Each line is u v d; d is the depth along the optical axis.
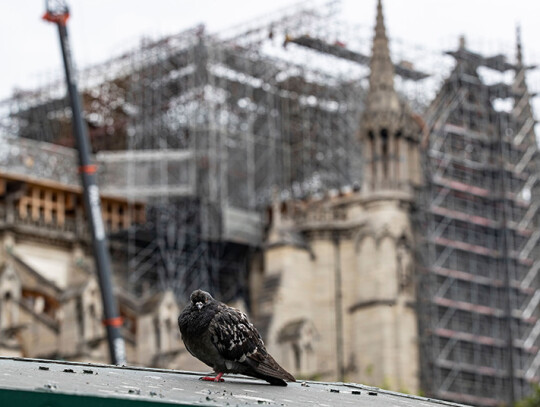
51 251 95.50
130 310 89.19
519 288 100.12
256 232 98.44
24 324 84.31
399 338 91.94
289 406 15.62
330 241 95.19
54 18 80.56
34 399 13.69
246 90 101.75
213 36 101.62
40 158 95.88
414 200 95.00
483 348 97.50
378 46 96.44
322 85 104.44
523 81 105.56
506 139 102.69
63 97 112.31
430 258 95.38
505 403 97.06
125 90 106.69
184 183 97.94
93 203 78.44
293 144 104.69
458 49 103.69
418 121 98.38
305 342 91.25
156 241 97.62
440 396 93.31
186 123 100.75
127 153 98.62
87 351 85.06
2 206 94.19
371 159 95.38
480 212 100.38
